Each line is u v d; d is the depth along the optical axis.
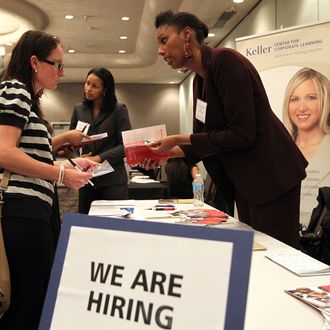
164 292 0.59
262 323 0.83
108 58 9.23
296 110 3.42
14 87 1.34
